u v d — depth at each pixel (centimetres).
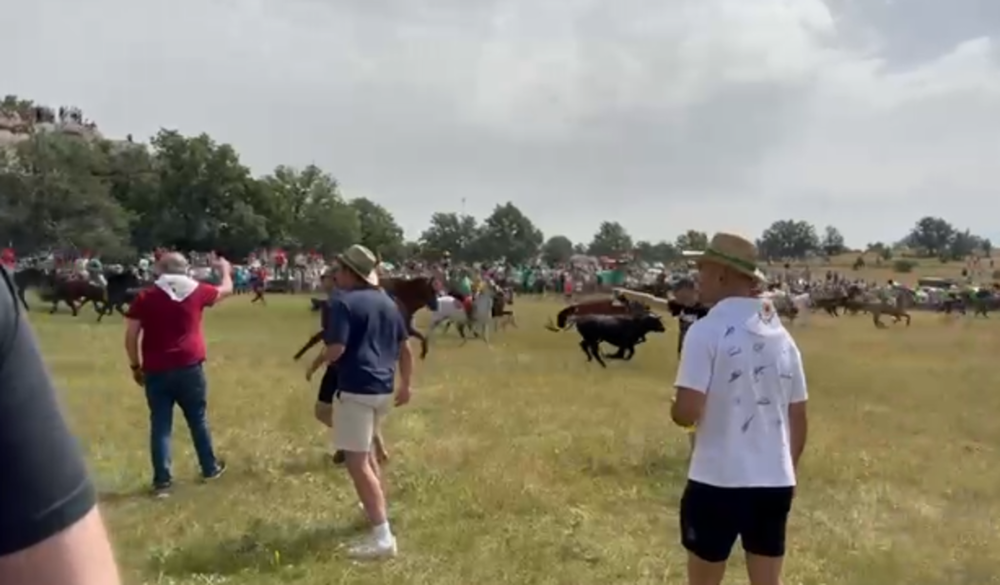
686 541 417
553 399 1415
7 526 110
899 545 720
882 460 1016
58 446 116
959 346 2877
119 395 1320
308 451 973
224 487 830
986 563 682
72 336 2322
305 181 11269
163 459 816
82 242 7469
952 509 842
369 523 713
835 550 704
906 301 5569
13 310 115
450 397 1406
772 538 410
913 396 1612
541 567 641
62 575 113
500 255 13238
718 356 405
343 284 677
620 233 14162
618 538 713
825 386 1758
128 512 750
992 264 12781
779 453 408
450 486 834
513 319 3309
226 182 9825
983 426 1291
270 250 10062
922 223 16775
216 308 4034
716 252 418
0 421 111
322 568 625
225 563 632
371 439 659
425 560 650
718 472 404
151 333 816
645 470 936
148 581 598
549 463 938
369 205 12988
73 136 8838
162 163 9775
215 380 1512
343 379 644
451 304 2689
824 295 5050
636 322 2141
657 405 1409
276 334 2625
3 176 7331
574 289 5538
